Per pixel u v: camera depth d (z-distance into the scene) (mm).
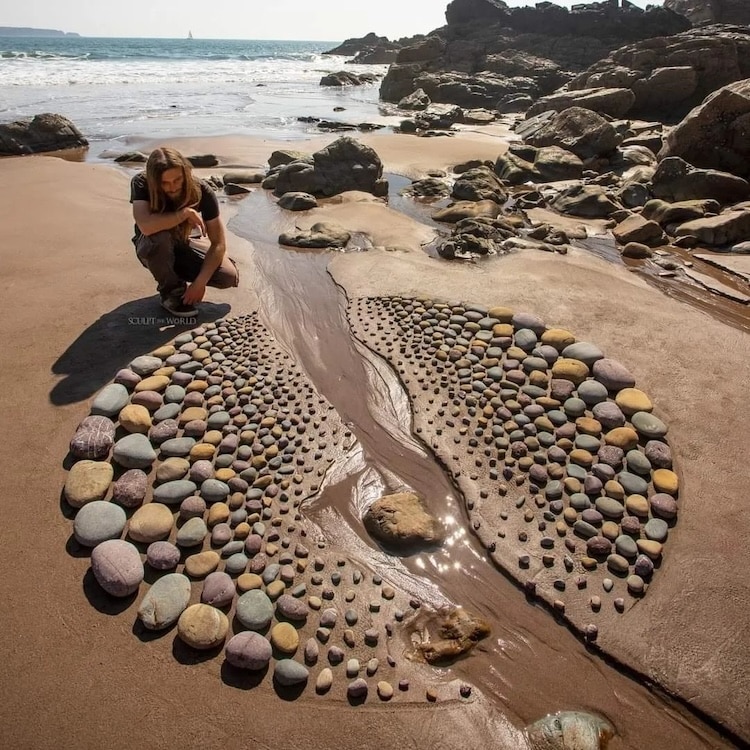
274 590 2660
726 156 9766
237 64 47375
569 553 2939
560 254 6891
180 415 3732
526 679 2420
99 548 2686
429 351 4570
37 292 5133
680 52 19000
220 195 9391
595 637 2557
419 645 2535
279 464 3430
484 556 2971
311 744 2129
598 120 12023
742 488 3277
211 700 2240
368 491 3352
